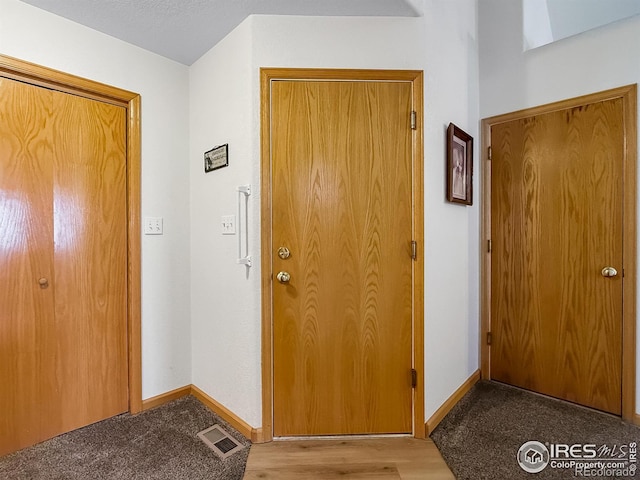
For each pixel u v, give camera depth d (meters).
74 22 1.69
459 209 2.09
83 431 1.74
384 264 1.69
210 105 1.95
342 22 1.66
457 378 2.07
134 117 1.90
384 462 1.51
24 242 1.58
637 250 1.79
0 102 1.51
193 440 1.67
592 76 1.90
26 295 1.59
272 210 1.67
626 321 1.82
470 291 2.25
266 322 1.67
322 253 1.68
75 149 1.72
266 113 1.65
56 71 1.63
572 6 2.50
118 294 1.88
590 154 1.92
